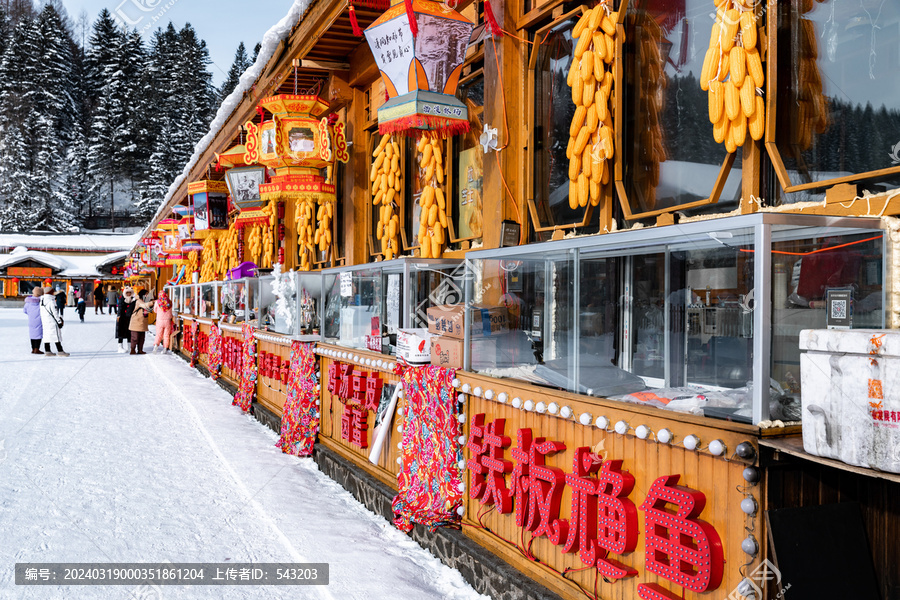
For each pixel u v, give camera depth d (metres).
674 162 2.81
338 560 3.44
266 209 7.78
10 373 11.33
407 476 3.85
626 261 2.53
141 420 7.35
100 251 45.19
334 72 6.37
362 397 4.79
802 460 1.85
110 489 4.66
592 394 2.54
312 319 6.29
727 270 2.07
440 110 3.80
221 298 11.40
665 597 2.07
